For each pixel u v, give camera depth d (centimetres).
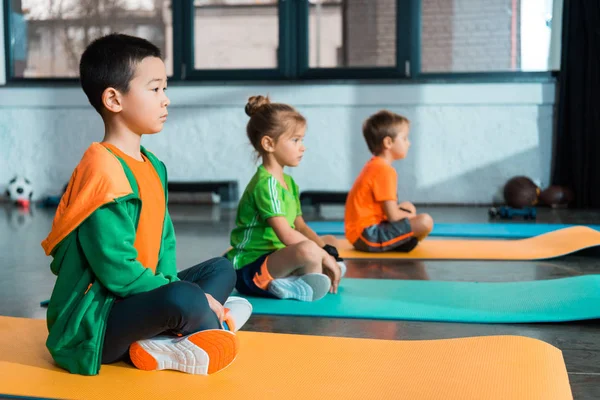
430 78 565
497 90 556
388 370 146
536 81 552
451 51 562
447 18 560
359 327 186
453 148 567
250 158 584
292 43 572
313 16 569
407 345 165
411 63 562
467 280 251
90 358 141
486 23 557
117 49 143
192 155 590
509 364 149
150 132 149
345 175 577
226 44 578
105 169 139
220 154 588
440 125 567
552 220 456
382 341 168
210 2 575
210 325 143
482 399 129
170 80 584
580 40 537
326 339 170
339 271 225
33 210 526
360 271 271
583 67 538
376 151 325
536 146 560
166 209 157
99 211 137
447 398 129
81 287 142
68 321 142
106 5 583
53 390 133
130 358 149
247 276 224
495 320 190
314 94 570
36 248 329
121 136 148
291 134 226
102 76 143
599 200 537
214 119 585
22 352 158
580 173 541
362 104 567
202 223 437
